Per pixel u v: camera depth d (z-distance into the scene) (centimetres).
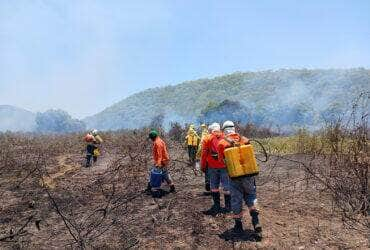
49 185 1166
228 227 729
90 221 820
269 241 659
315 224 721
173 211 843
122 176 1184
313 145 1423
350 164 817
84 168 1569
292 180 1034
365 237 655
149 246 671
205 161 826
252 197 685
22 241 725
